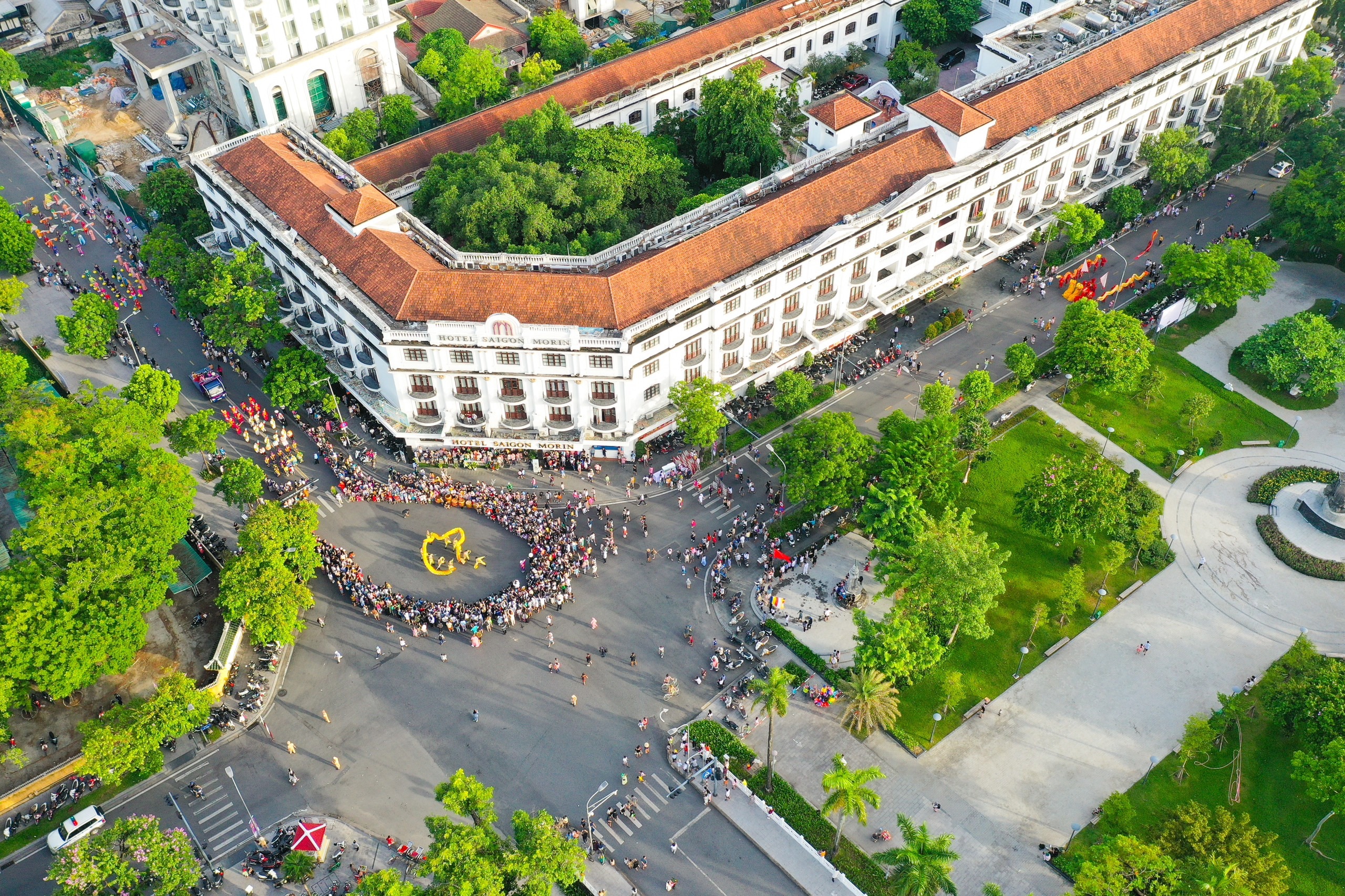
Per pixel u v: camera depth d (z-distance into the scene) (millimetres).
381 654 123375
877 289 155000
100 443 123938
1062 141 164250
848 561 131125
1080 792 110438
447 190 153000
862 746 114188
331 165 157125
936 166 150375
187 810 110250
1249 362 150375
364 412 150000
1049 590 128625
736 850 106375
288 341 157125
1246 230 174750
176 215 177000
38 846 108000
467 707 118500
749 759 112500
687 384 139875
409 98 190875
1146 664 121500
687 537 134500
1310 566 129375
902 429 132875
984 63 181625
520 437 138625
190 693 108625
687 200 161625
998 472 141000
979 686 119562
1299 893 102688
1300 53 198125
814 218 142875
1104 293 164750
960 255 161875
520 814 97312
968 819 108250
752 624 125062
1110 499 126000
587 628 125188
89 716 118312
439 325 128250
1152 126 180125
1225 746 113688
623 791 111062
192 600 130125
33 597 108438
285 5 182250
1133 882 96000
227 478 130750
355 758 114312
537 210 147375
